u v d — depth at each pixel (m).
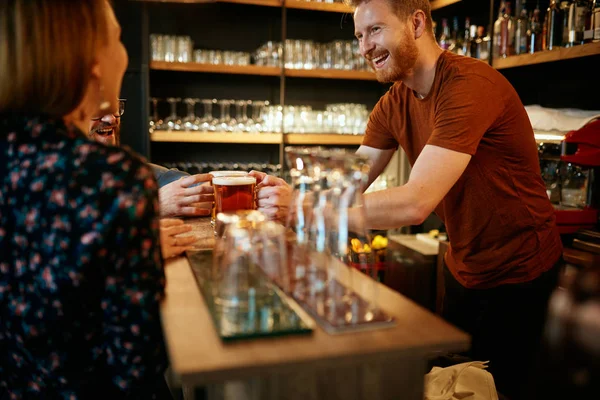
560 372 0.58
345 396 0.76
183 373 0.63
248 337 0.71
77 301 0.76
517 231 1.76
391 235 3.66
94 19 0.81
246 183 1.42
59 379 0.79
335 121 3.94
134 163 0.77
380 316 0.78
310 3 3.76
